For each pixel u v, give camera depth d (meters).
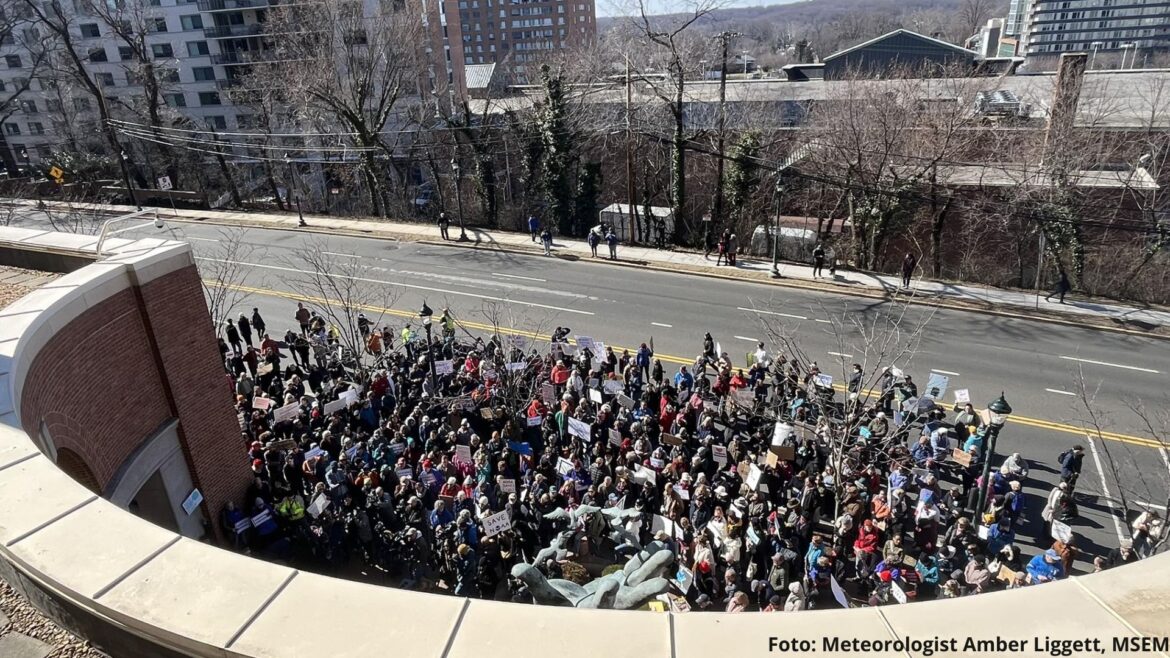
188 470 14.28
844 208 41.06
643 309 29.27
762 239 37.44
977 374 23.11
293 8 56.97
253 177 64.81
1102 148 34.53
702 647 4.02
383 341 23.70
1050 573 12.07
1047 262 33.16
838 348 24.98
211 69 77.12
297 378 20.38
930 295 29.98
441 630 4.23
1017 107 43.91
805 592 12.04
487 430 18.31
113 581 4.70
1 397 7.80
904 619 4.11
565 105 42.28
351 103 51.06
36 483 5.74
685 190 43.81
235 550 14.77
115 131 52.00
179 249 13.75
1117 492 16.78
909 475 15.59
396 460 15.81
